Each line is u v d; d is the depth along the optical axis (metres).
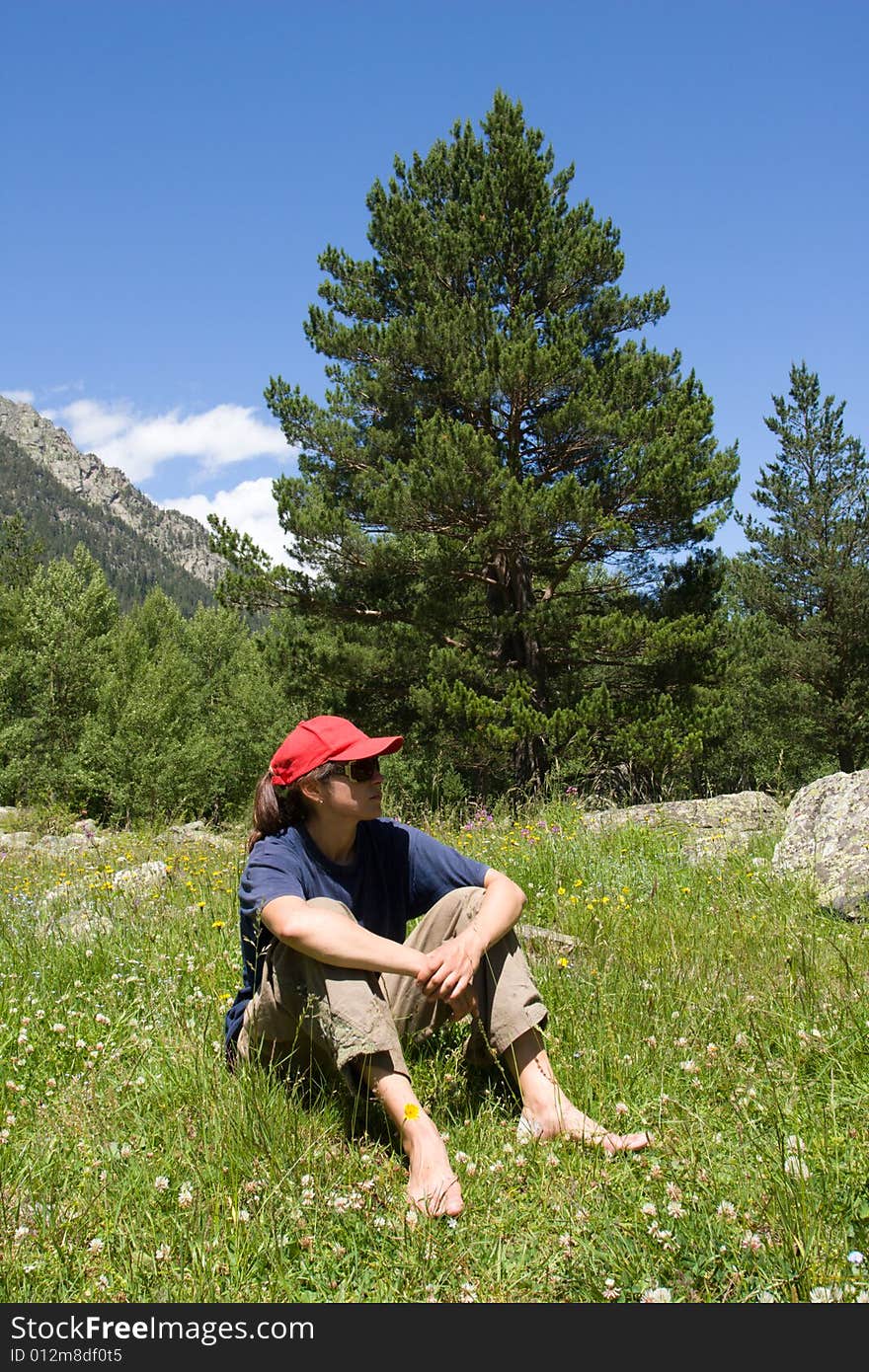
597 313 19.14
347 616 19.59
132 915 4.84
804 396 26.75
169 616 55.75
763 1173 2.14
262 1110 2.47
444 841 6.89
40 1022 3.35
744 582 27.12
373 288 19.95
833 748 26.23
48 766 31.59
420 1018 2.83
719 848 6.03
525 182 18.83
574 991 3.25
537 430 17.81
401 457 18.69
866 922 4.02
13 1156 2.42
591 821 7.70
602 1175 2.18
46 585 39.16
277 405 18.84
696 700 17.14
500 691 17.25
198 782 27.94
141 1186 2.26
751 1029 2.90
